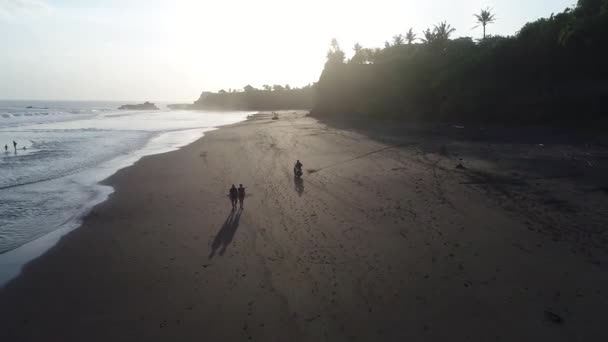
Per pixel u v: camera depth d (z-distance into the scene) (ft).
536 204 47.47
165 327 26.02
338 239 39.70
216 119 305.32
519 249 35.24
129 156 104.27
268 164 83.76
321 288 30.09
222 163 86.94
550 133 110.93
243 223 46.11
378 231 41.42
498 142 100.68
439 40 220.43
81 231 45.52
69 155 107.55
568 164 68.80
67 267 35.96
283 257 36.04
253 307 27.94
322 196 56.18
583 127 113.91
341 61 287.07
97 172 82.43
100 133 174.91
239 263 35.24
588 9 147.33
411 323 25.18
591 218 42.01
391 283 30.35
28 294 31.22
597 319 24.71
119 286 31.96
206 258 36.60
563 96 127.44
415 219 44.50
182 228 45.24
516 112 138.41
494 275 30.81
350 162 82.07
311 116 271.90
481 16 229.66
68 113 410.72
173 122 262.06
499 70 162.61
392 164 77.61
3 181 74.49
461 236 38.83
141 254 38.19
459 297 27.96
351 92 246.27
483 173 64.95
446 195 53.31
